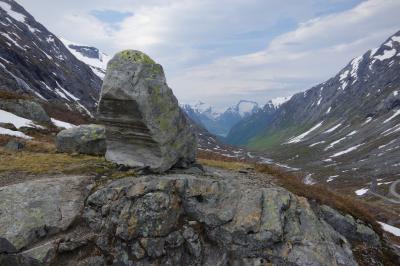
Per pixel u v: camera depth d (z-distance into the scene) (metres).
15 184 21.48
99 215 20.41
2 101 53.50
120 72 23.53
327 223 25.11
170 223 20.34
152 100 23.44
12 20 173.50
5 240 17.91
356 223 26.66
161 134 23.75
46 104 77.75
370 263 23.89
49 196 20.77
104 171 24.44
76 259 18.48
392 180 140.25
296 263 20.36
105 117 24.75
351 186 142.62
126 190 20.98
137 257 19.16
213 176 25.77
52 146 34.44
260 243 20.81
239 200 22.47
